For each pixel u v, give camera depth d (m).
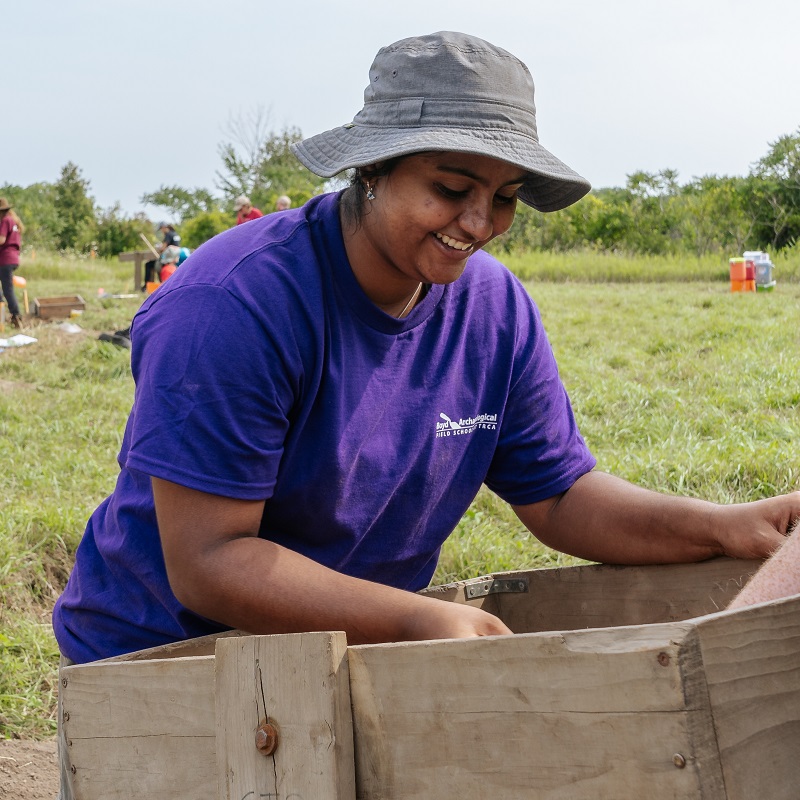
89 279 24.28
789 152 23.28
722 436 5.96
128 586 1.97
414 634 1.61
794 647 1.26
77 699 1.72
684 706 1.13
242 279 1.77
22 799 3.13
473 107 1.72
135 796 1.64
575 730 1.21
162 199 53.78
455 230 1.75
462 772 1.31
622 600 2.19
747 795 1.18
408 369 1.95
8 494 5.62
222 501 1.72
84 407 8.27
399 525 2.03
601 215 23.95
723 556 2.06
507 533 4.72
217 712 1.50
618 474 5.34
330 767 1.38
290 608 1.67
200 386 1.70
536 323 2.19
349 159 1.73
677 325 11.08
